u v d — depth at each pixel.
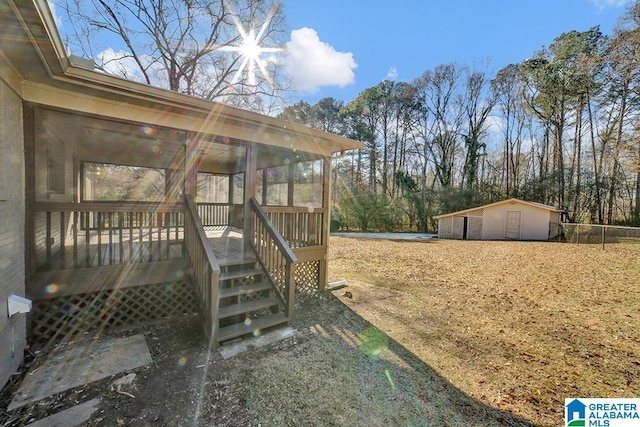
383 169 27.53
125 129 4.25
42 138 3.79
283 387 2.63
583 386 2.77
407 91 26.28
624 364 3.16
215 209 9.19
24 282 2.99
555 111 21.28
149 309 3.94
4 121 2.49
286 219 5.11
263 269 4.38
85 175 6.93
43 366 2.82
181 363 2.96
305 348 3.38
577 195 20.52
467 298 5.45
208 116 4.09
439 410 2.40
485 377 2.89
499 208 17.88
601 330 4.04
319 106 27.38
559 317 4.51
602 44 18.70
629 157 15.98
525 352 3.41
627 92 17.42
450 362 3.17
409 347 3.49
